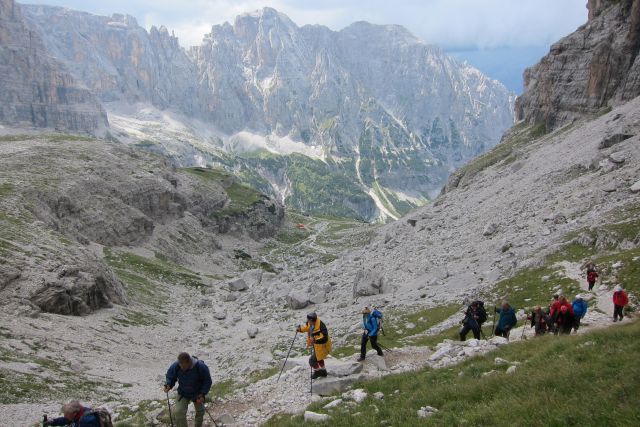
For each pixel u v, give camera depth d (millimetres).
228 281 104375
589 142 87875
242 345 56438
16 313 49000
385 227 195500
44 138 138500
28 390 31625
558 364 17922
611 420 12281
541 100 152500
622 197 56156
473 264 59688
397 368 25969
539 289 42500
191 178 183875
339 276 83312
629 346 17719
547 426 12922
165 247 123688
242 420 22125
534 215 66000
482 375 19750
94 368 42000
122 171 130750
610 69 119875
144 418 23078
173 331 64500
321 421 18438
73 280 59250
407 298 56750
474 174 142125
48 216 87250
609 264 39656
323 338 24406
